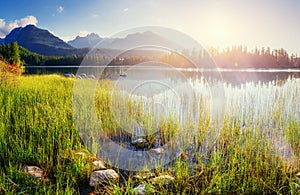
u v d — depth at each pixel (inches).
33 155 151.3
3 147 156.6
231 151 176.4
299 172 146.4
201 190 129.9
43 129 188.9
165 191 124.6
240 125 236.1
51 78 568.7
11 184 122.9
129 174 147.8
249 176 137.0
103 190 128.0
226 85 582.9
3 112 218.7
